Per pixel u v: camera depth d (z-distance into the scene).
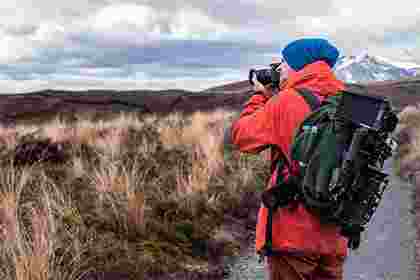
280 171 2.84
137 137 12.86
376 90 76.25
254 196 9.31
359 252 7.05
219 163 10.14
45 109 31.61
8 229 5.09
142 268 5.39
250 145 2.87
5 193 6.10
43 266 4.53
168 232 6.46
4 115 29.77
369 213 2.76
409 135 21.80
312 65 2.90
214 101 38.91
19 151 8.91
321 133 2.66
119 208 6.47
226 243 6.91
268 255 2.85
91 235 5.67
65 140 11.66
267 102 2.88
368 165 2.71
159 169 9.27
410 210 9.43
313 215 2.71
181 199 7.61
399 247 7.19
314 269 2.92
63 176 8.09
